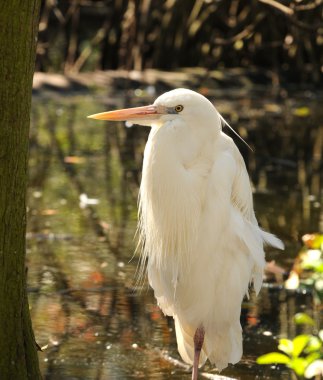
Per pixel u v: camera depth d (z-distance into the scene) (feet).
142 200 23.66
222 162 22.81
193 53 79.71
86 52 78.13
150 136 22.86
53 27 81.71
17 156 19.40
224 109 67.56
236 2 76.84
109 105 65.62
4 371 20.21
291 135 59.47
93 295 31.53
